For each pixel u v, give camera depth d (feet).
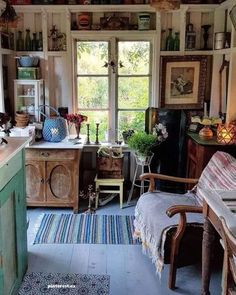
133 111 14.48
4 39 13.03
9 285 7.36
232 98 12.15
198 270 9.27
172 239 8.19
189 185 12.65
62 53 13.83
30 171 12.39
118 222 11.82
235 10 11.25
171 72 13.89
